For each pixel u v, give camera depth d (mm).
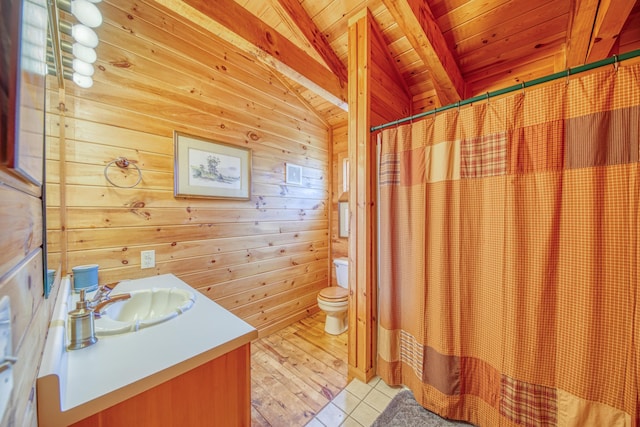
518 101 1115
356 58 1678
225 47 1985
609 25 1144
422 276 1408
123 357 705
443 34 1696
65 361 646
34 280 515
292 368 1803
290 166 2551
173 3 1127
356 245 1687
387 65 1915
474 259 1281
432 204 1396
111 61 1436
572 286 981
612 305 903
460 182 1299
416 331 1454
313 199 2840
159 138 1627
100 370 647
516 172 1110
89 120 1358
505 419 1136
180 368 692
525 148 1097
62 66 1156
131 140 1510
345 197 2895
